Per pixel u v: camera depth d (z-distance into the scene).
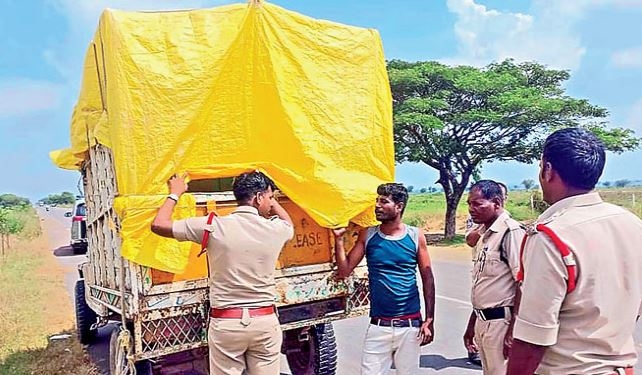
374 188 4.88
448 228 25.89
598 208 2.43
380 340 4.40
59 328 9.42
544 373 2.44
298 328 5.44
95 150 5.75
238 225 4.01
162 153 4.26
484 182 4.27
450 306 10.44
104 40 4.32
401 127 23.86
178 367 4.77
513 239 3.98
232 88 4.54
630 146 23.69
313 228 5.05
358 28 5.13
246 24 4.59
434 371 6.70
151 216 4.20
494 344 4.04
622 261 2.39
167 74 4.30
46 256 21.41
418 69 25.12
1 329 9.27
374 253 4.44
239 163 4.61
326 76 4.90
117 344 4.77
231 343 3.98
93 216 6.40
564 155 2.42
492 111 23.81
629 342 2.45
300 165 4.71
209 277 4.26
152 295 4.29
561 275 2.31
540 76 26.92
